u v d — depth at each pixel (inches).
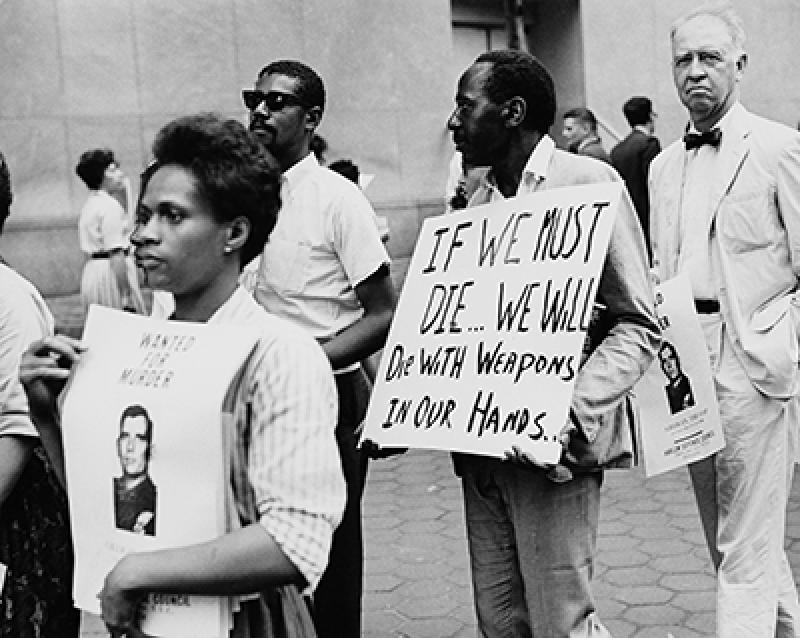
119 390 73.4
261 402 71.5
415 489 239.5
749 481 136.9
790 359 134.3
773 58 578.9
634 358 106.3
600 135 538.0
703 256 139.6
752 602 135.8
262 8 451.8
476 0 527.5
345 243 132.4
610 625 161.9
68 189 413.1
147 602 72.3
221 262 75.8
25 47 404.2
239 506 72.4
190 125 74.4
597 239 103.7
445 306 113.8
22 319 91.4
